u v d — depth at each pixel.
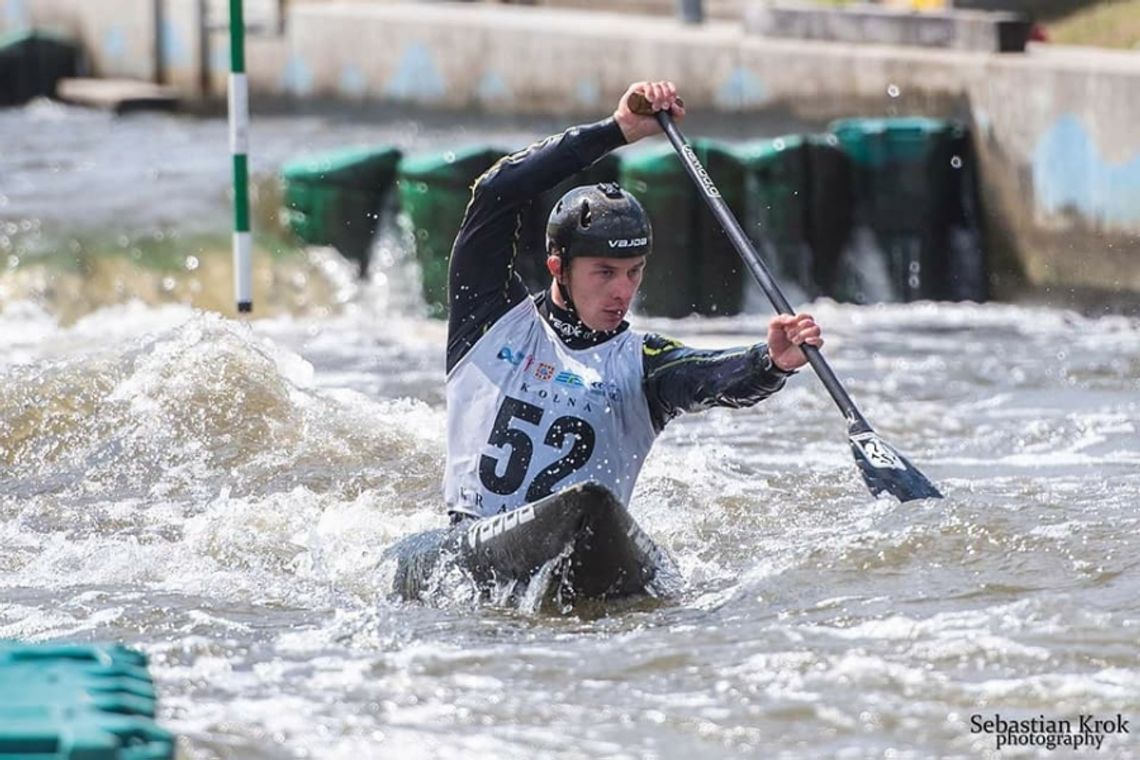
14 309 46.72
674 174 48.72
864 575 19.66
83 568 21.17
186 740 14.44
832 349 41.69
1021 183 50.53
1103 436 30.14
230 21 32.91
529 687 15.88
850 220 52.06
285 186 52.38
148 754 13.42
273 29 79.75
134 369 29.16
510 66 69.94
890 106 55.12
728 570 20.41
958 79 52.56
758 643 17.06
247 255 33.22
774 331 18.16
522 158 19.42
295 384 29.66
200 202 56.78
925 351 41.28
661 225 48.94
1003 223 51.25
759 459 27.94
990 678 15.88
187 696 15.61
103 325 45.00
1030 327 46.12
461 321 19.56
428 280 48.97
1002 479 25.61
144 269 49.84
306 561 21.33
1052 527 21.22
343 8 78.19
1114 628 17.22
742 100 60.69
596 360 19.28
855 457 20.88
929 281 51.88
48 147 68.94
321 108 78.31
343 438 27.38
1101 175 47.84
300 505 24.22
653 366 19.28
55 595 19.75
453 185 48.28
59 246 50.84
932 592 18.86
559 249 19.05
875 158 51.47
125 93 81.19
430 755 14.17
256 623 18.38
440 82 72.94
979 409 33.22
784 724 14.83
